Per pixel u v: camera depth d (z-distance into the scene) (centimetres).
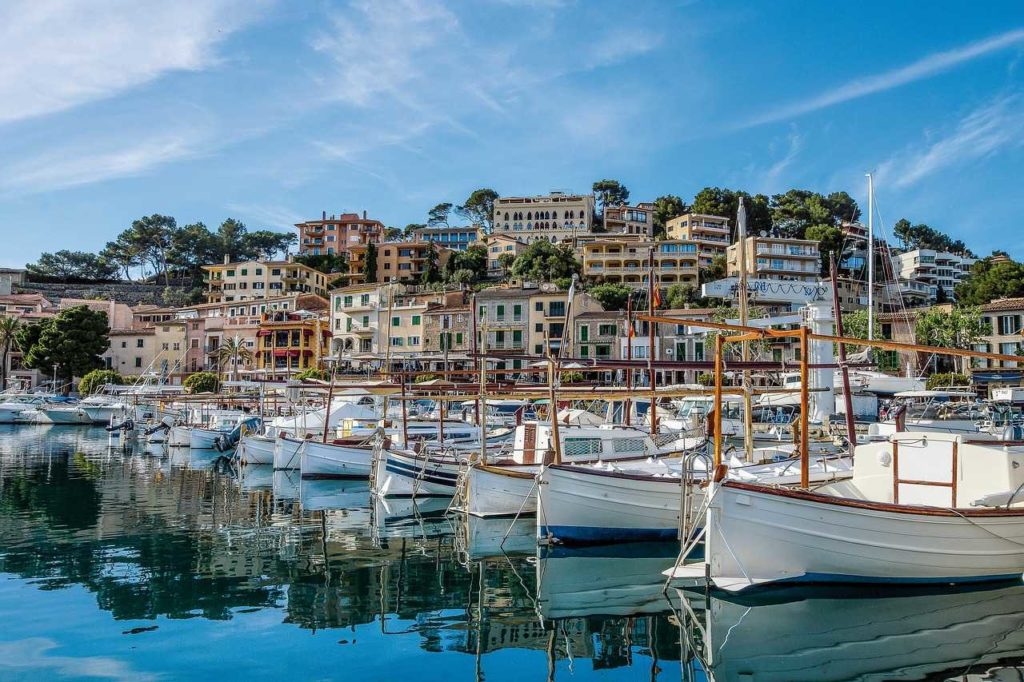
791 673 1343
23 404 9206
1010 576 1775
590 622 1648
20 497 3381
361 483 3900
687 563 2067
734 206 16038
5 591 1850
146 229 18200
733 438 3728
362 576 2027
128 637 1538
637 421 4550
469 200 19150
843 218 17212
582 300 9369
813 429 3616
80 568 2081
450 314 9581
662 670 1381
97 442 6588
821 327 4338
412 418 5050
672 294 11419
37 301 13862
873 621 1584
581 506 2272
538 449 2923
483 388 2797
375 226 17288
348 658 1435
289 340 10638
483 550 2317
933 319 7638
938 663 1374
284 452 4312
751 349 5038
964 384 6494
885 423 3612
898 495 1944
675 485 2334
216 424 6084
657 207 17212
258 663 1409
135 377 10681
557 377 3189
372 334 10131
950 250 19488
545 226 15900
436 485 3378
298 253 18638
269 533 2595
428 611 1734
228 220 18925
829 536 1694
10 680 1311
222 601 1795
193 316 12375
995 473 1806
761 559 1697
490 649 1491
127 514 2959
